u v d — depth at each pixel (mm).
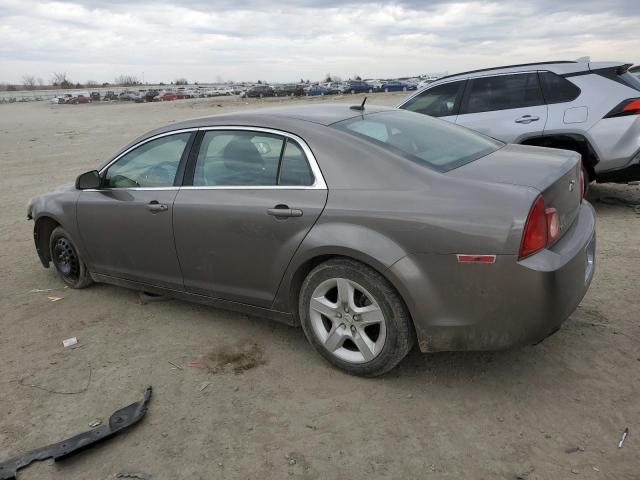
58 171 13172
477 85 6805
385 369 3184
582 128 6031
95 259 4676
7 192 10672
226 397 3213
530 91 6434
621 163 5945
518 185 2846
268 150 3518
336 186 3182
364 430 2852
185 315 4363
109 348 3900
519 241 2664
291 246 3305
